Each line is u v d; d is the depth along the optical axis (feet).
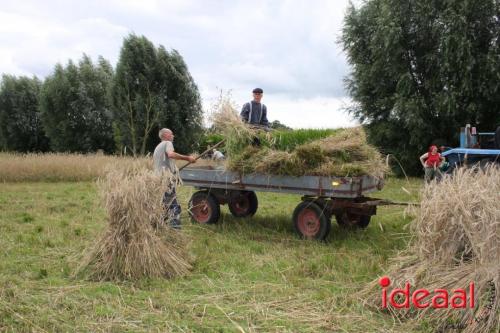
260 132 24.08
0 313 13.14
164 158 21.71
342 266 17.58
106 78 99.19
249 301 14.28
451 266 12.89
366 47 65.10
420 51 60.49
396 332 12.07
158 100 77.77
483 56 53.93
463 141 36.76
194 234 23.61
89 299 14.42
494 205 12.19
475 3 53.16
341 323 12.65
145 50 78.79
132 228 16.90
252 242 21.77
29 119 119.14
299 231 22.63
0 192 39.34
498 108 56.65
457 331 11.69
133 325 12.55
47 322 12.71
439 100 55.88
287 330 12.23
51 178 49.83
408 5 59.57
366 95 65.26
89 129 97.60
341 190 20.77
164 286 15.65
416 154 62.28
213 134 24.47
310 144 22.17
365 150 22.27
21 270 17.30
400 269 13.93
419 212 14.34
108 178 17.70
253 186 23.63
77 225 25.11
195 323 12.62
